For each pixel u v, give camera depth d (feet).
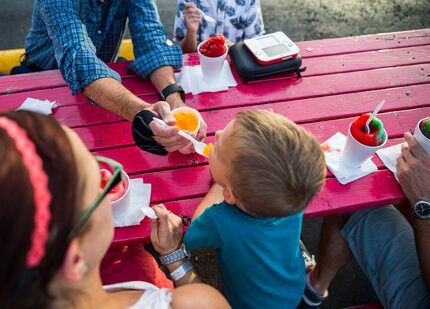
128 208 3.93
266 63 5.13
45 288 1.71
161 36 5.45
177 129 3.91
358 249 4.99
